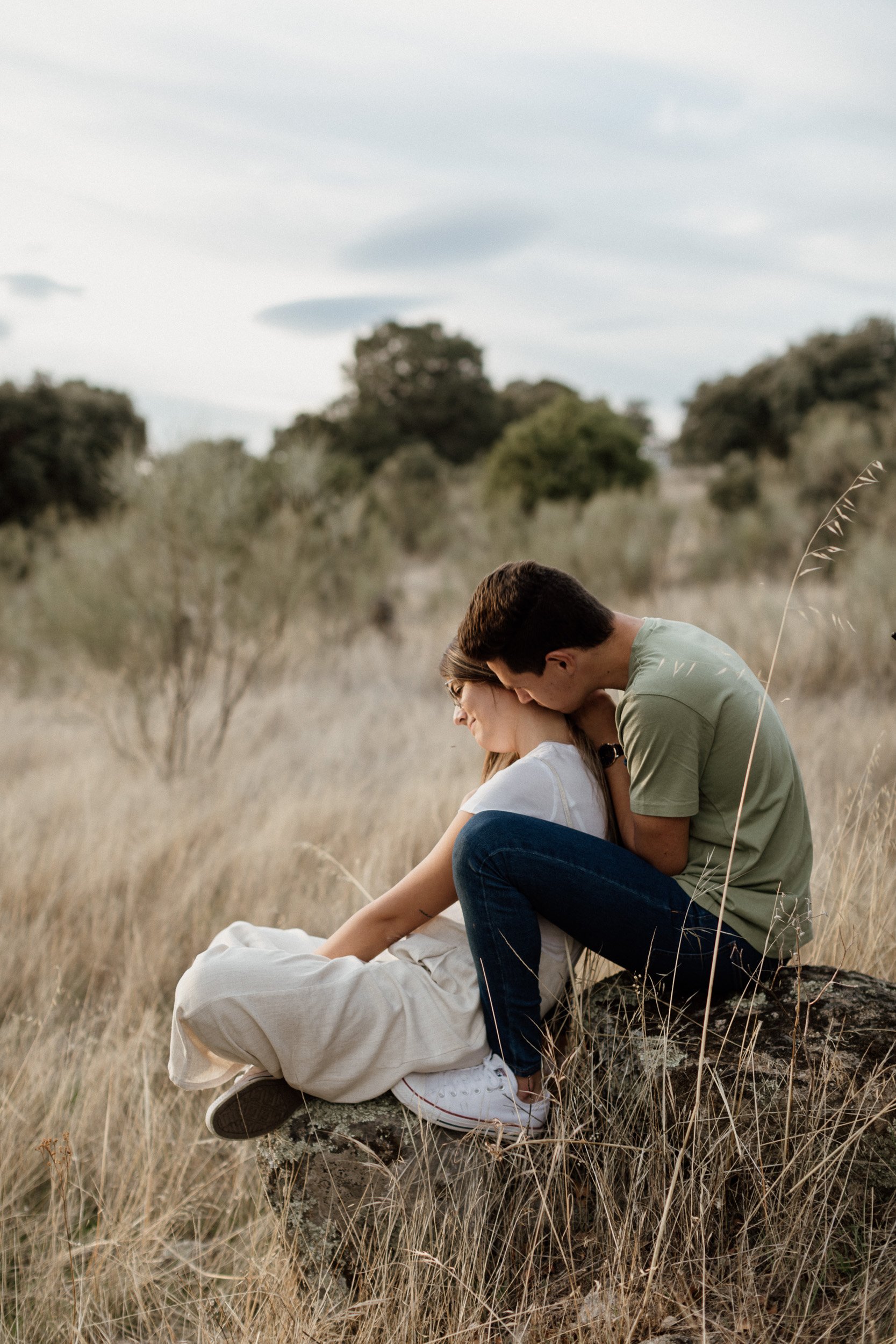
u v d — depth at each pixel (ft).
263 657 28.43
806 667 22.67
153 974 10.69
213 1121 5.87
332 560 34.50
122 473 21.76
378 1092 6.05
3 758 22.62
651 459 73.20
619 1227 5.73
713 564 43.37
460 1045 6.09
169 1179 7.47
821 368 84.53
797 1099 5.65
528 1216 5.96
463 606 39.63
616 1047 6.32
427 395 169.37
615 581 42.04
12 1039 9.31
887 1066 5.69
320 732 22.74
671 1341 4.98
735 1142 5.64
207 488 21.93
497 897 5.91
